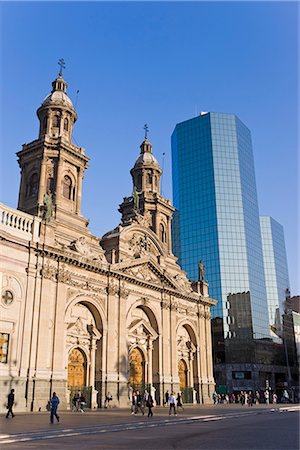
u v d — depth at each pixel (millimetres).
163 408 50312
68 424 28281
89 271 50062
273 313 145625
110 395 48125
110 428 27531
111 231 59688
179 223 123625
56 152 56875
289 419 36406
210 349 70062
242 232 118438
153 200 72625
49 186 55625
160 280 61969
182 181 126438
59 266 46156
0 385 37812
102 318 50375
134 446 19109
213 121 128750
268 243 156125
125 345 52312
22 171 58250
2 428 25297
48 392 41469
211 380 68250
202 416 37094
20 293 41406
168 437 22891
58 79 62656
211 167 123562
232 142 127500
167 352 59688
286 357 122938
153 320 59688
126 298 54406
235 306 111500
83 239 50781
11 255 41375
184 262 118688
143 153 77688
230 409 49719
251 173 131875
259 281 120188
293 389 105375
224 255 115062
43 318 42750
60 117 59938
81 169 59281
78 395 43000
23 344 40406
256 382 106062
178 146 131125
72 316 47531
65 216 54375
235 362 107188
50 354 42938
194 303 69250
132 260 56062
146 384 54500
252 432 25062
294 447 18203
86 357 48344
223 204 119875
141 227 61531
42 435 23516
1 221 41438
